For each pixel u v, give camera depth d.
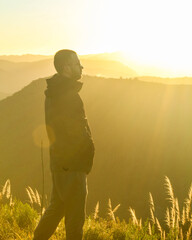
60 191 3.54
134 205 54.97
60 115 3.42
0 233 4.22
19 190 60.41
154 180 61.06
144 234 3.98
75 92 3.47
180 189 57.72
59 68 3.56
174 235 3.58
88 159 3.52
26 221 4.72
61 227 4.39
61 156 3.46
